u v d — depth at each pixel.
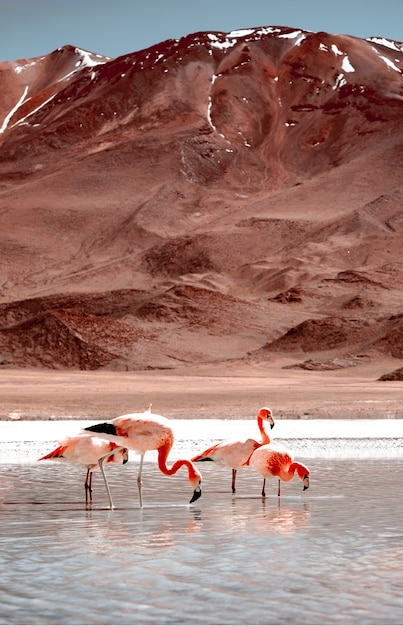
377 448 81.94
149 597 30.16
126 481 58.72
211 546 38.12
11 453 76.38
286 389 162.12
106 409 121.25
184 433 93.12
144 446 47.47
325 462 69.62
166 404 130.12
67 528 42.41
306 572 33.56
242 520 44.34
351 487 55.31
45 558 35.75
